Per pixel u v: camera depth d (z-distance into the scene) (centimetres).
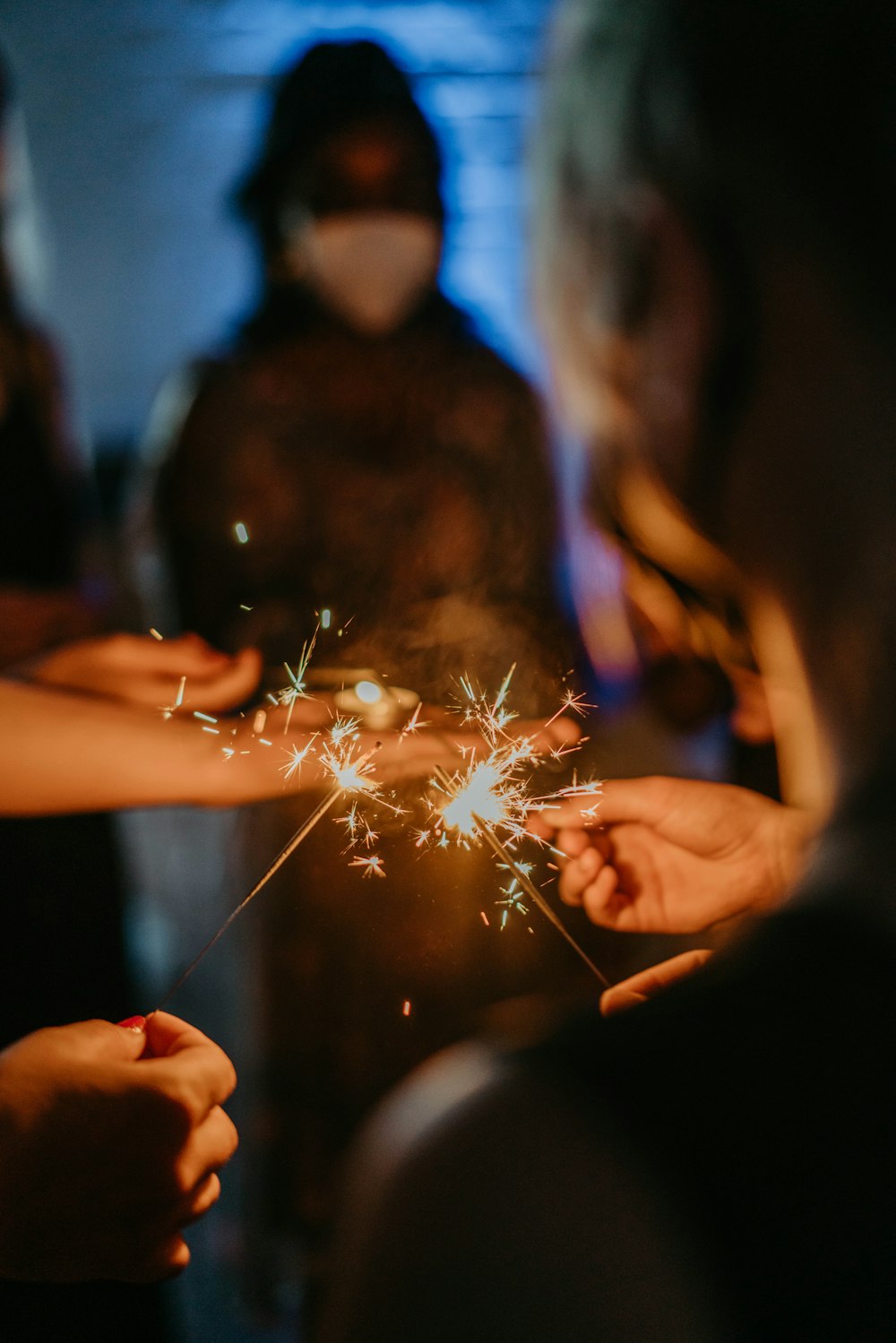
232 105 532
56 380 178
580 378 47
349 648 109
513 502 123
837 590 40
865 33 37
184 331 449
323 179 139
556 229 46
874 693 39
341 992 117
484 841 99
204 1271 156
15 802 103
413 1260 38
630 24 42
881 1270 34
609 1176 35
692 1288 34
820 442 39
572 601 110
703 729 107
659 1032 37
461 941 108
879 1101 35
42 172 512
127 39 548
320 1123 130
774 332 40
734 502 43
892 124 37
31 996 150
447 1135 38
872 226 38
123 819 217
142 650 118
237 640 125
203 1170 73
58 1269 70
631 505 53
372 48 145
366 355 135
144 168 505
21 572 168
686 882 92
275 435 131
